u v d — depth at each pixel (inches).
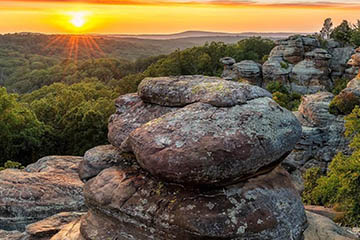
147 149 285.6
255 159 269.9
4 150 1423.5
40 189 479.8
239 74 2785.4
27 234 398.3
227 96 298.8
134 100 392.8
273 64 2632.9
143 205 289.7
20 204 450.9
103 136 1493.6
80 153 1438.2
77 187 501.7
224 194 277.3
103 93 3105.3
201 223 261.1
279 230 274.1
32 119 1546.5
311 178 1136.8
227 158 261.0
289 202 295.1
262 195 283.9
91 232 309.4
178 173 266.8
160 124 299.6
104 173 339.0
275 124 289.7
